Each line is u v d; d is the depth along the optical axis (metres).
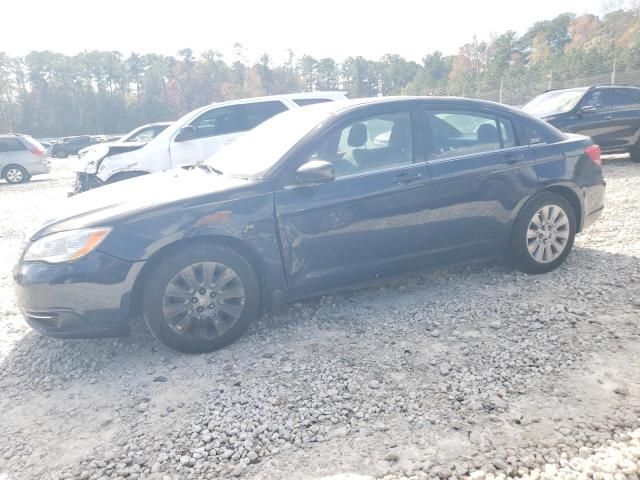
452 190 4.08
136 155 8.62
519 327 3.59
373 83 125.94
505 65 78.69
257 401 2.90
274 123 4.52
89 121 94.81
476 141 4.28
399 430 2.57
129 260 3.26
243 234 3.50
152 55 108.69
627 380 2.87
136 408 2.91
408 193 3.93
